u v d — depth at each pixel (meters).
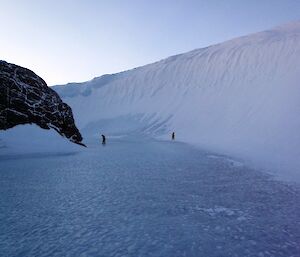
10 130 27.88
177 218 10.15
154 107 68.88
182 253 7.65
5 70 29.31
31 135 28.55
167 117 62.03
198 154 27.41
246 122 43.59
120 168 19.55
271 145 31.05
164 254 7.59
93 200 12.16
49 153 26.78
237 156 26.00
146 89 77.69
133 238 8.53
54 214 10.48
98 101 82.56
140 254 7.59
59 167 19.83
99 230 9.09
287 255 7.60
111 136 60.69
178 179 16.23
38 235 8.73
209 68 70.94
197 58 77.44
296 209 11.27
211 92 62.34
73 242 8.27
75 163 21.62
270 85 51.50
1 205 11.49
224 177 16.92
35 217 10.20
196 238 8.56
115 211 10.81
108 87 85.81
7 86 28.56
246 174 17.89
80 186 14.51
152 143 40.47
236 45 74.88
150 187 14.38
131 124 66.44
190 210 11.00
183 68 76.94
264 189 14.30
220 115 51.88
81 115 79.69
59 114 32.38
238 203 11.95
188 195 13.02
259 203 11.98
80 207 11.26
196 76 71.62
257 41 71.25
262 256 7.54
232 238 8.58
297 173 18.45
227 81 63.06
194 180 16.03
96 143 41.03
